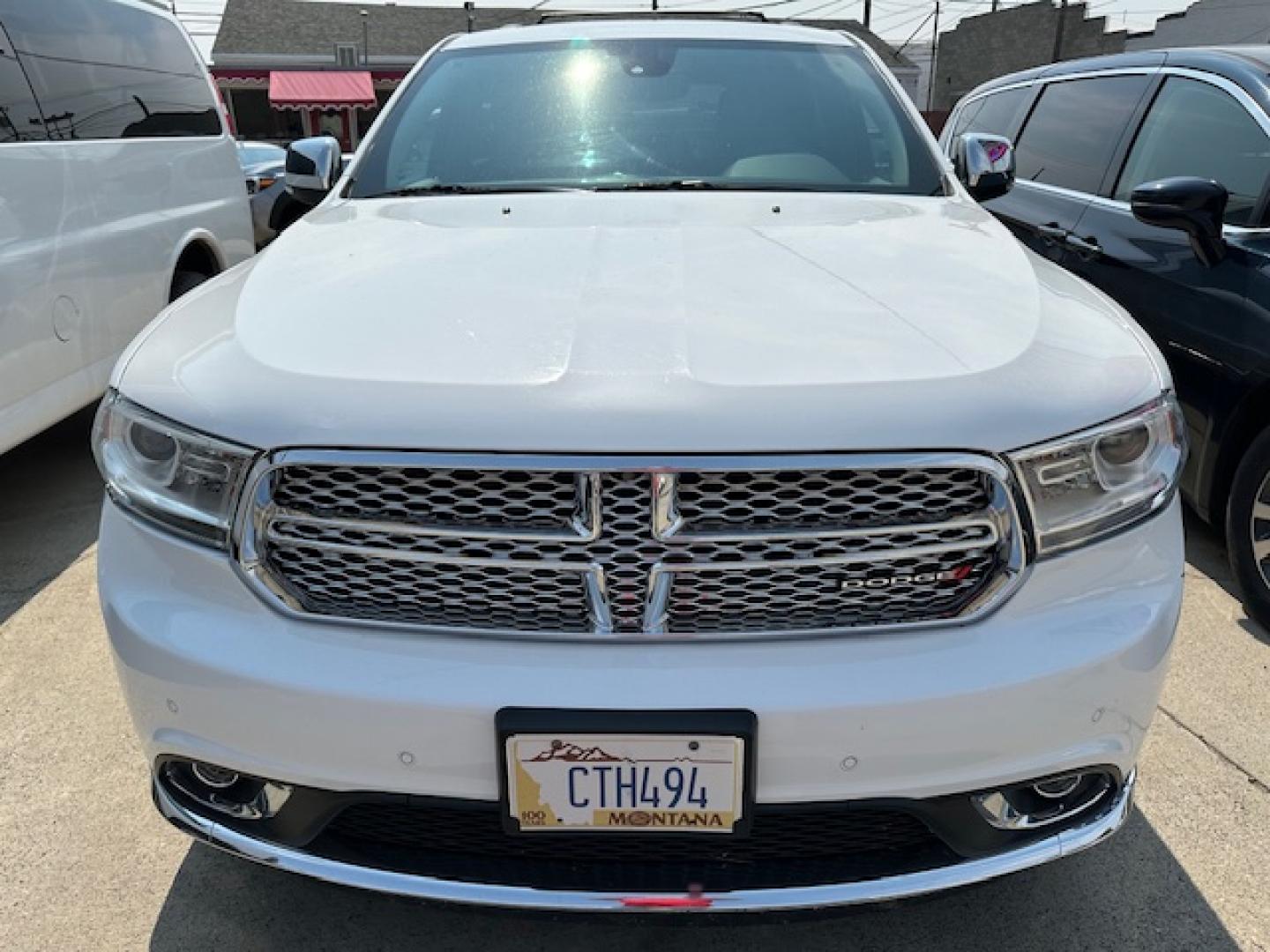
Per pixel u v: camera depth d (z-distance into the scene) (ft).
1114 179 12.22
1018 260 6.13
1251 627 9.37
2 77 11.07
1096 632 4.62
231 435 4.60
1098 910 6.13
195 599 4.79
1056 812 4.96
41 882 6.37
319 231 6.86
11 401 10.47
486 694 4.41
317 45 101.40
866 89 8.90
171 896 6.27
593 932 6.02
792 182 7.96
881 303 5.26
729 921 4.74
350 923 6.08
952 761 4.52
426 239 6.46
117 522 5.11
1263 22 87.10
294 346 4.92
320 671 4.53
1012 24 106.73
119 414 5.03
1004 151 9.02
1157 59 12.40
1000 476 4.45
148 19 15.02
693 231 6.54
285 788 4.78
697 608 4.50
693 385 4.45
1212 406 9.80
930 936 5.95
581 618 4.52
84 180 12.20
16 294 10.57
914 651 4.48
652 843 4.69
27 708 8.21
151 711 4.91
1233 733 7.80
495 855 4.83
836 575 4.50
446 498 4.50
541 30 9.67
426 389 4.51
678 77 8.83
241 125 96.99
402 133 8.56
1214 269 9.87
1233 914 6.08
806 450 4.33
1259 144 10.06
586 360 4.62
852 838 4.79
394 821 4.84
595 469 4.33
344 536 4.59
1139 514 4.83
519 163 8.13
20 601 10.00
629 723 4.34
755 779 4.45
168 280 14.19
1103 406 4.68
